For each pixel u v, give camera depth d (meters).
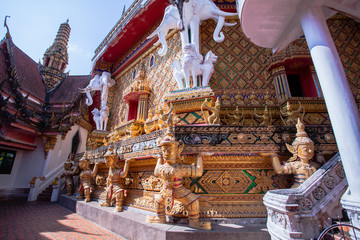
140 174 4.51
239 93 6.09
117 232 3.75
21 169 11.84
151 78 8.50
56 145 12.49
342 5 2.78
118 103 10.64
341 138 2.17
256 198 3.34
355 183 2.03
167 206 3.14
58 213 6.12
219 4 7.30
